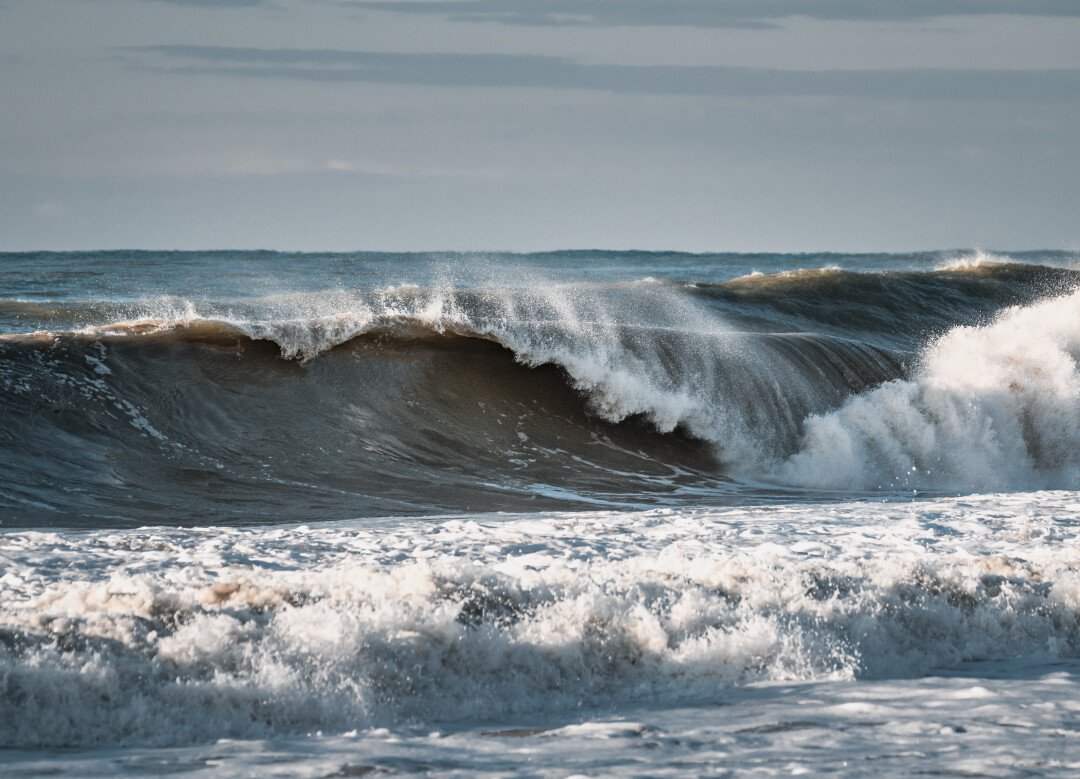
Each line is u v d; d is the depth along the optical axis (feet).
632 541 119.85
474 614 71.20
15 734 48.57
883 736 45.85
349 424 216.74
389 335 244.42
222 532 126.82
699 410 246.88
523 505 185.57
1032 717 49.88
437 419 226.58
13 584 86.48
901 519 143.74
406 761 40.96
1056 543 118.32
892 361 276.21
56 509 156.97
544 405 240.12
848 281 438.81
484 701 58.85
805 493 217.56
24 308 353.92
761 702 56.03
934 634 77.41
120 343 217.15
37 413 188.75
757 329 366.43
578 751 43.01
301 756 42.24
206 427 202.08
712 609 73.10
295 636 61.77
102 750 46.55
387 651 60.90
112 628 62.13
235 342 228.02
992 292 454.40
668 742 44.73
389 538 120.16
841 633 73.20
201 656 58.44
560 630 67.51
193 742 49.34
